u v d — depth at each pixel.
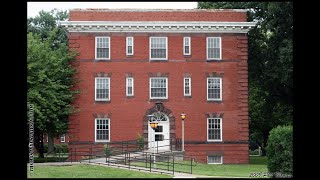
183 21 55.28
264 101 69.56
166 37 55.50
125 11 55.66
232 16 55.97
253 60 60.81
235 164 54.19
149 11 55.78
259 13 60.81
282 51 53.75
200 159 54.59
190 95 55.12
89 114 54.66
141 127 54.72
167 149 54.50
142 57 55.22
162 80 55.22
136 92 55.00
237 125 55.16
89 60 55.00
